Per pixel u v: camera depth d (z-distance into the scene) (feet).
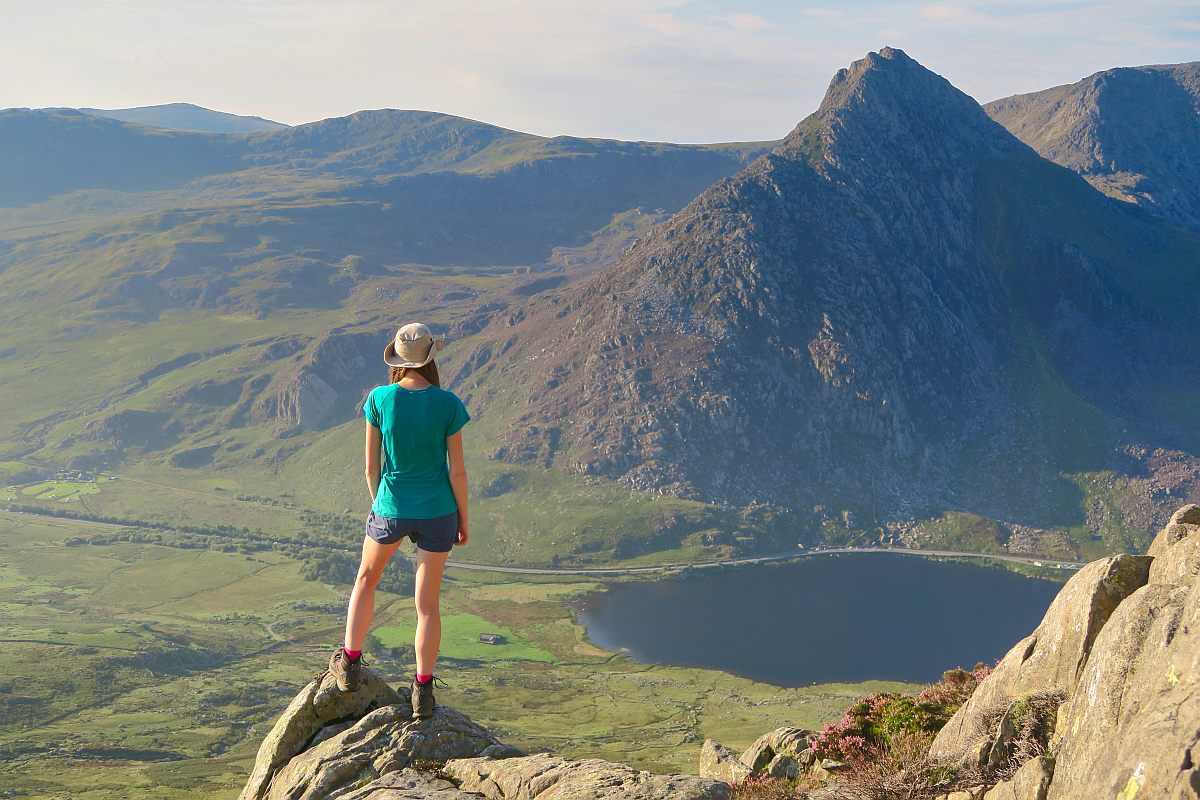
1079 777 17.70
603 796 21.09
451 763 25.53
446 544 25.31
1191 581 18.40
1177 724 13.52
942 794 25.81
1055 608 26.71
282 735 28.48
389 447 24.66
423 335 24.58
